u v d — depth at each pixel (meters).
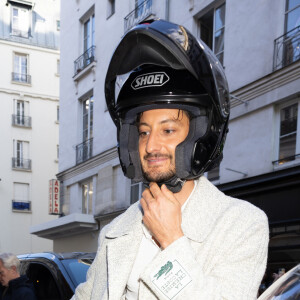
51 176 24.09
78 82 14.03
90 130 13.35
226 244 1.16
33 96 24.23
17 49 24.27
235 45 8.15
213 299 1.04
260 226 1.18
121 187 11.29
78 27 14.23
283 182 6.88
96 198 12.29
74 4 14.52
